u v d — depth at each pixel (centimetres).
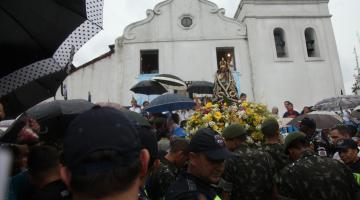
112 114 121
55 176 257
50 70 231
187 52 2008
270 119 498
